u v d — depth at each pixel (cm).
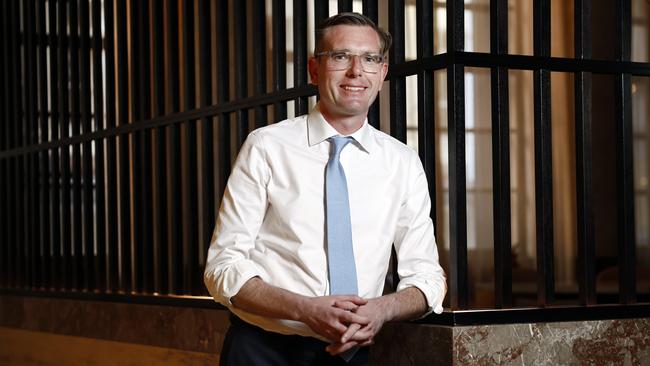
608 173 1098
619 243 322
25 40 561
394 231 258
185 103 417
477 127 1009
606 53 1071
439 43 898
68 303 496
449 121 292
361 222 253
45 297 521
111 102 475
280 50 362
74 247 506
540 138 307
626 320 315
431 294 253
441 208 954
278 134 255
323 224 250
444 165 961
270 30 703
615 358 312
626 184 322
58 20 525
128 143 462
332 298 236
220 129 392
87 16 501
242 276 243
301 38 351
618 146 322
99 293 472
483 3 973
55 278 520
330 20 250
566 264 1052
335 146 251
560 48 1057
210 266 251
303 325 249
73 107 510
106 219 553
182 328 405
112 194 471
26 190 555
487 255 1003
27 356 536
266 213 256
